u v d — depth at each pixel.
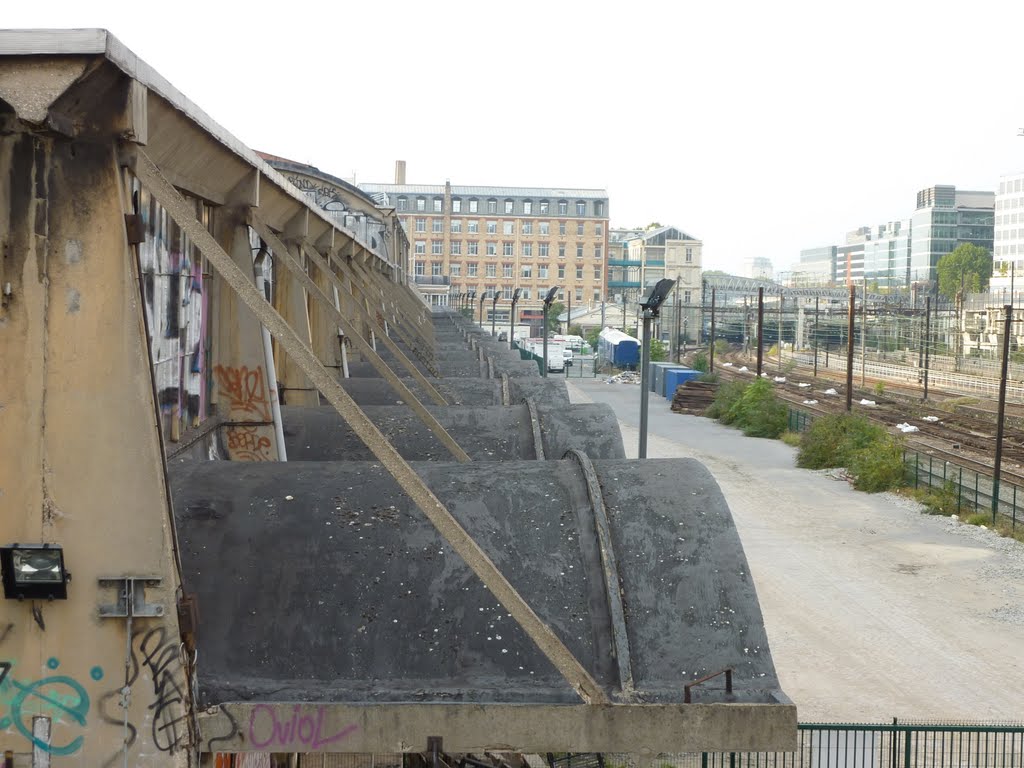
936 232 182.88
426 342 20.25
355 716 4.41
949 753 12.88
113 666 4.19
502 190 114.69
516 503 5.61
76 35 3.80
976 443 37.78
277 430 8.32
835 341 93.94
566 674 4.43
